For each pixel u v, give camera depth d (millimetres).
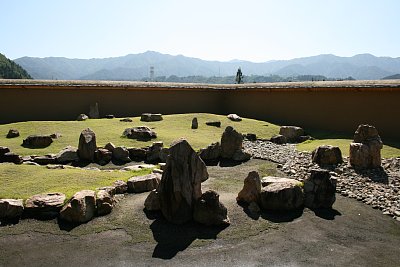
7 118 23688
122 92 27109
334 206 10227
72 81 26391
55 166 12812
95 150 14727
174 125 21641
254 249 7609
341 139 19266
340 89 21656
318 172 10133
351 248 7762
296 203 9797
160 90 28438
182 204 8703
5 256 7156
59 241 7762
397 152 15445
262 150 17234
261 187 10297
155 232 8234
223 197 10477
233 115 24688
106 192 9562
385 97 19766
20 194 9445
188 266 6922
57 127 19734
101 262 7004
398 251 7660
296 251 7566
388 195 10820
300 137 20047
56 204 8852
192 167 8945
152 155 15078
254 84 29141
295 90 24609
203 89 29531
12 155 13648
